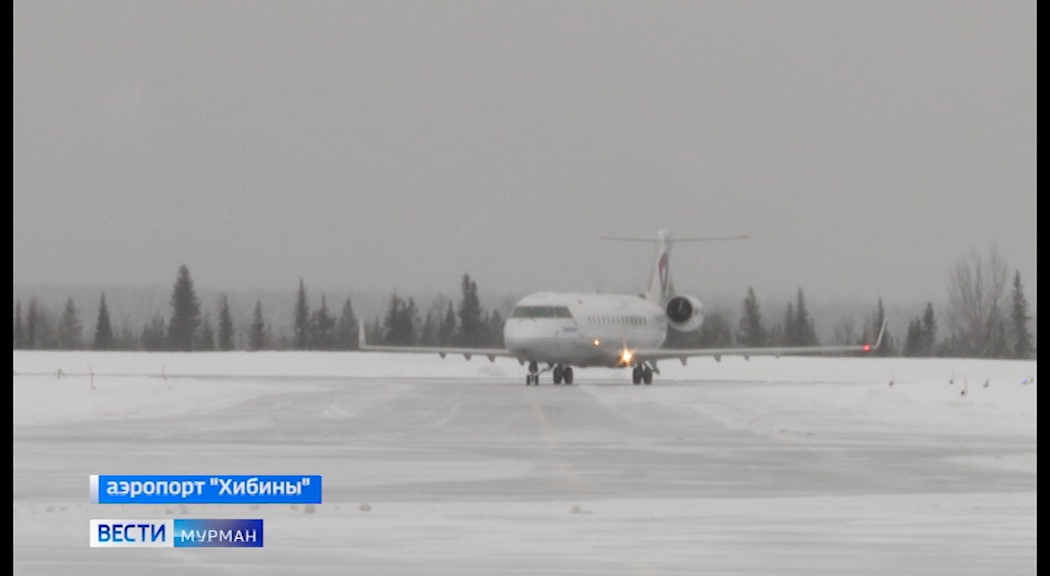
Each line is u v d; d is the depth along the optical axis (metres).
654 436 130.38
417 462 102.81
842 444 122.12
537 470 97.25
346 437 126.88
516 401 195.38
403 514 72.19
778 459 107.00
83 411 164.75
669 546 61.19
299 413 163.12
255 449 113.19
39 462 100.81
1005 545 62.00
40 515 71.25
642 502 78.56
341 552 59.03
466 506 75.94
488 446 117.94
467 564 56.28
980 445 121.81
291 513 72.56
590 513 72.88
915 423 151.25
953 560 57.97
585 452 112.69
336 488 85.38
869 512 74.00
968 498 81.31
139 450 111.62
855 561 57.59
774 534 65.06
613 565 56.22
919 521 70.12
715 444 121.38
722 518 70.94
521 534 64.69
